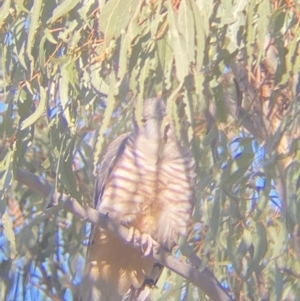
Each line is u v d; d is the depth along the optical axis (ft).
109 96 24.27
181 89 24.11
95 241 35.55
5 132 28.89
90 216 30.78
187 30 22.89
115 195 35.50
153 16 25.08
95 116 35.40
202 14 24.27
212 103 30.07
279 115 31.65
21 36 28.19
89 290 36.06
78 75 28.63
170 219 35.24
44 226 42.29
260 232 30.42
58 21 28.40
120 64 24.04
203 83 25.38
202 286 30.50
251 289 35.83
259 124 31.78
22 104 28.55
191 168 35.42
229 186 30.25
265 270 35.50
